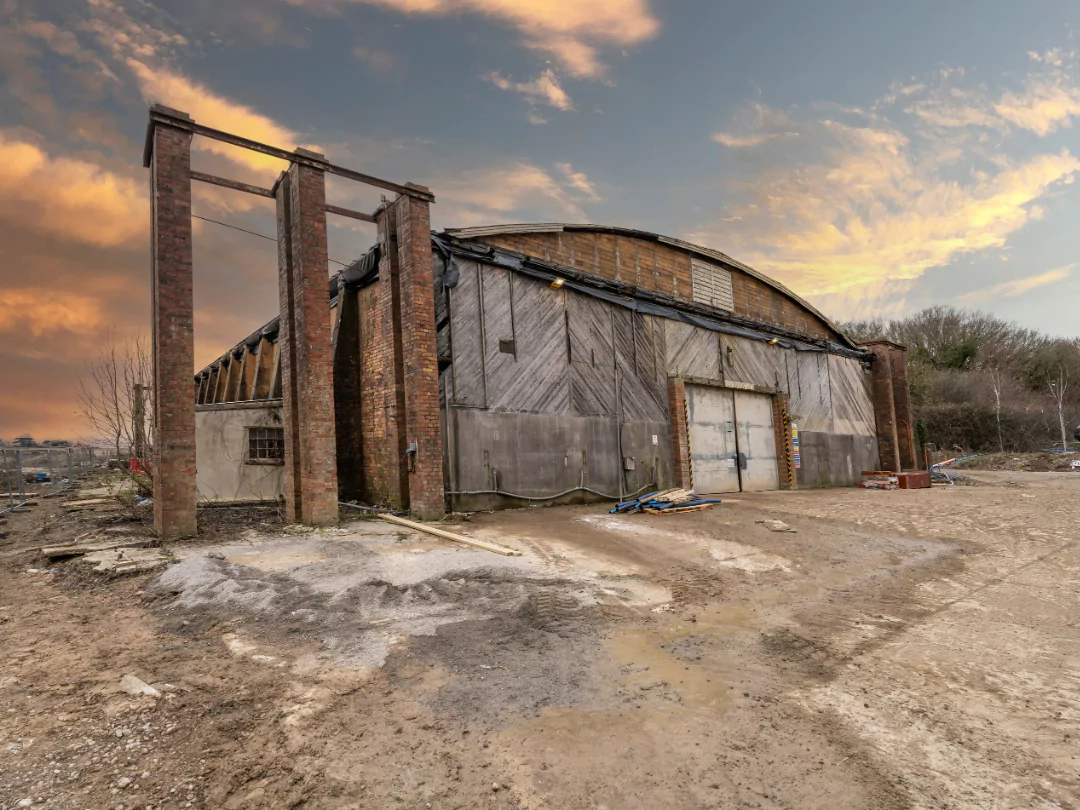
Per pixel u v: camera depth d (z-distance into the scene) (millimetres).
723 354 17359
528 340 12414
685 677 4062
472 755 2982
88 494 16766
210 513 10648
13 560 7371
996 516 11305
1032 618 5539
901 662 4410
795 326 21703
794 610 5762
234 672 3912
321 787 2695
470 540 7859
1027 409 38344
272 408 13500
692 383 16219
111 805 2541
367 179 10008
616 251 15633
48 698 3531
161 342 7812
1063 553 8320
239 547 7242
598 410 13570
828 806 2625
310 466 9008
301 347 9227
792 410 19641
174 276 7973
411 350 10242
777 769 2914
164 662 4086
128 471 12320
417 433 10000
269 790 2668
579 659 4324
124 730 3164
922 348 47312
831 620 5445
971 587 6664
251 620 4887
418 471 9898
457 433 11000
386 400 11312
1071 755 3086
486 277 11891
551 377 12727
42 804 2531
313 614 4957
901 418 23969
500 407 11727
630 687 3869
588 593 5902
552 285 12898
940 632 5125
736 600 6066
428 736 3158
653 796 2674
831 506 12609
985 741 3236
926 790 2758
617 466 13750
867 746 3164
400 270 10695
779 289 20781
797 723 3414
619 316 14523
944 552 8492
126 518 10516
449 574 6145
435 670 4004
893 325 52094
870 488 19469
